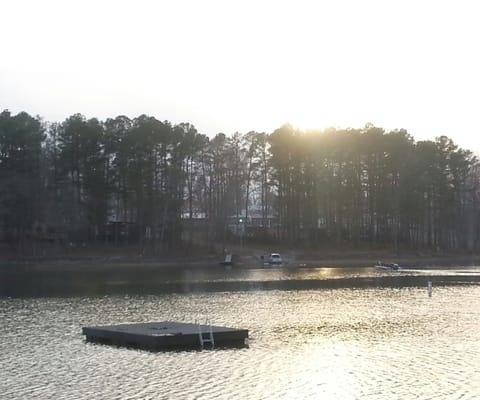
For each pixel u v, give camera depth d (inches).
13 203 4475.9
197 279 3661.4
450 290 2997.0
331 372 1311.5
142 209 5039.4
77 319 2105.1
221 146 5605.3
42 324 1996.8
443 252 5782.5
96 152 4926.2
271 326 1915.6
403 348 1555.1
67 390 1193.4
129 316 2170.3
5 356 1492.4
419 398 1120.2
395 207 5541.3
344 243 5787.4
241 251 5408.5
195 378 1263.5
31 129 4761.3
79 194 4968.0
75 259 4677.7
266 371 1318.9
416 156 5605.3
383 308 2336.4
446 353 1489.9
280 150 5615.2
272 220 6245.1
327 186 5649.6
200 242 5551.2
